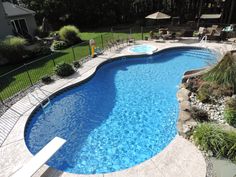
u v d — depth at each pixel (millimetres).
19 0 34250
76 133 8461
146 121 8914
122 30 28328
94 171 6684
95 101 10695
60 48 19922
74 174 6055
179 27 24766
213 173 5668
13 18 22500
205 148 6297
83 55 16797
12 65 16297
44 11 33031
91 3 32781
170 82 12234
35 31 25484
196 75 10953
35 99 10320
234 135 6340
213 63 10750
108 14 33219
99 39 20906
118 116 9391
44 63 15758
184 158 6164
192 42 18188
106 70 14602
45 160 6125
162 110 9578
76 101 10766
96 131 8516
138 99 10648
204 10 28844
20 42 16703
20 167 6395
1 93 11289
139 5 33688
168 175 5715
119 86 12148
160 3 32719
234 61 9406
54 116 9586
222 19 26266
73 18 33750
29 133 8516
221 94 9016
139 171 5914
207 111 8297
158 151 7340
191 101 9133
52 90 11148
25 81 12625
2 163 6586
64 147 7734
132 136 8102
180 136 7031
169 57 16312
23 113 9203
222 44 16797
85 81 12477
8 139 7598
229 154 6059
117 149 7527
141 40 20328
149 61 15773
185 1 30266
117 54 16453
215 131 6539
